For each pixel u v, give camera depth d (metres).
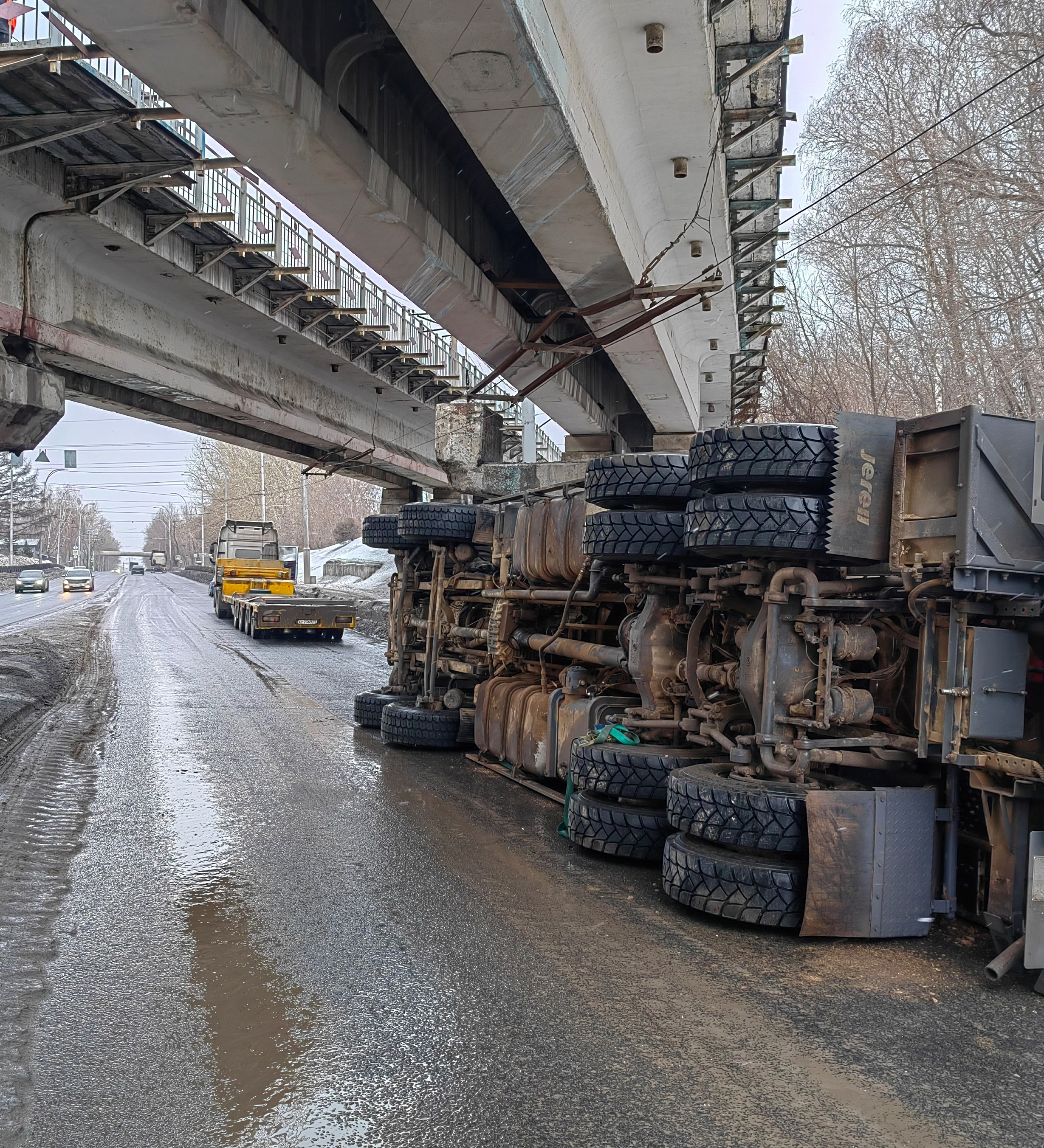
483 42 7.55
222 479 100.50
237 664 21.33
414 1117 3.31
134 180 13.47
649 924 5.36
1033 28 16.03
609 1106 3.39
